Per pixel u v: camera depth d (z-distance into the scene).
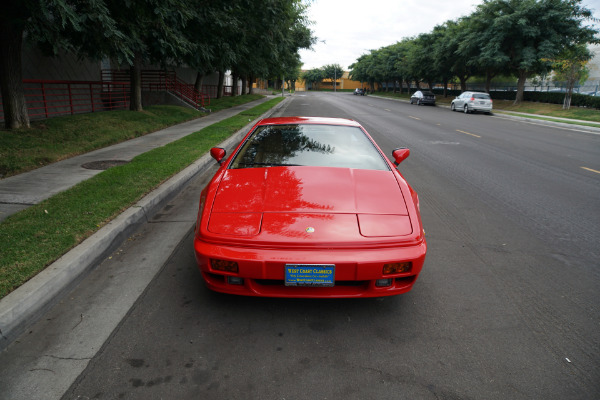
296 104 33.34
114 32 7.30
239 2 14.62
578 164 8.33
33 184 5.38
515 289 3.09
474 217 4.83
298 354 2.31
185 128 12.59
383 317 2.70
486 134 13.66
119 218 4.04
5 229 3.61
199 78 21.72
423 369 2.19
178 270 3.34
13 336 2.41
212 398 1.97
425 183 6.54
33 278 2.77
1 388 2.01
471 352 2.34
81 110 15.58
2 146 7.21
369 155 3.61
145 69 21.73
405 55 49.06
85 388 2.02
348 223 2.61
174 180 5.73
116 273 3.27
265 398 1.97
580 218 4.82
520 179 6.89
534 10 24.39
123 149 8.42
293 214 2.67
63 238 3.42
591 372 2.17
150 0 8.72
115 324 2.57
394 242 2.53
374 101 44.25
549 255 3.74
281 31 19.67
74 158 7.33
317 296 2.56
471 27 28.20
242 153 3.61
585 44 25.52
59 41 7.28
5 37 8.20
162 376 2.12
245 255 2.44
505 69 30.48
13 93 8.50
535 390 2.03
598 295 3.02
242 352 2.32
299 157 3.50
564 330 2.56
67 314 2.69
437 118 20.73
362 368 2.20
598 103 22.62
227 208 2.78
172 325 2.57
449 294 3.01
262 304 2.84
